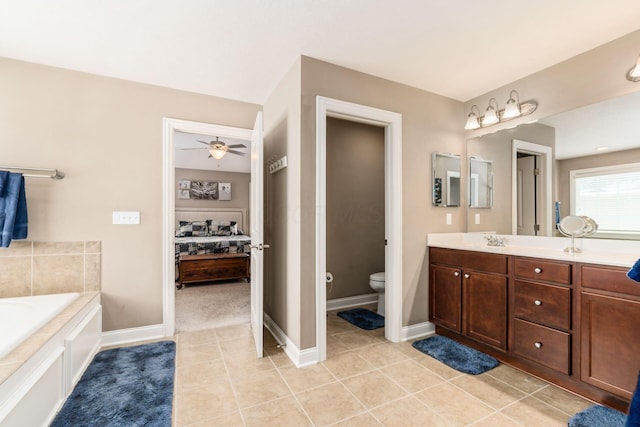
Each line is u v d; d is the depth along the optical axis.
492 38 1.96
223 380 1.93
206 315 3.28
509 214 2.57
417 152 2.70
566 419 1.56
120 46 2.06
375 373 2.03
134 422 1.52
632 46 1.89
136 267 2.55
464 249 2.43
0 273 2.19
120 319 2.50
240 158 6.16
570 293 1.77
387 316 2.61
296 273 2.18
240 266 4.99
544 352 1.89
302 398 1.75
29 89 2.26
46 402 1.48
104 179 2.46
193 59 2.23
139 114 2.58
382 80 2.50
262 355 2.29
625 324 1.54
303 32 1.90
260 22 1.80
